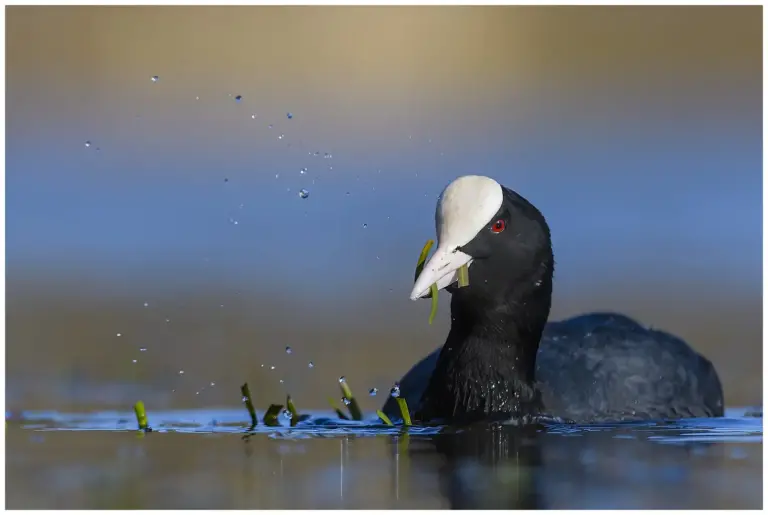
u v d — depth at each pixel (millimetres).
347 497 7270
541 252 10852
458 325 11086
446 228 10609
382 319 16344
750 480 7734
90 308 16625
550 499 7184
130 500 7262
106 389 12906
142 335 15469
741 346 15461
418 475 7934
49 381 13281
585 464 8336
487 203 10578
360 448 9102
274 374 13883
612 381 11336
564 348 11633
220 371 13914
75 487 7621
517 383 10945
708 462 8398
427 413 11086
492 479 7758
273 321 16203
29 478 7891
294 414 10844
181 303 16891
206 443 9359
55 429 10219
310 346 15148
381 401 12836
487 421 10664
